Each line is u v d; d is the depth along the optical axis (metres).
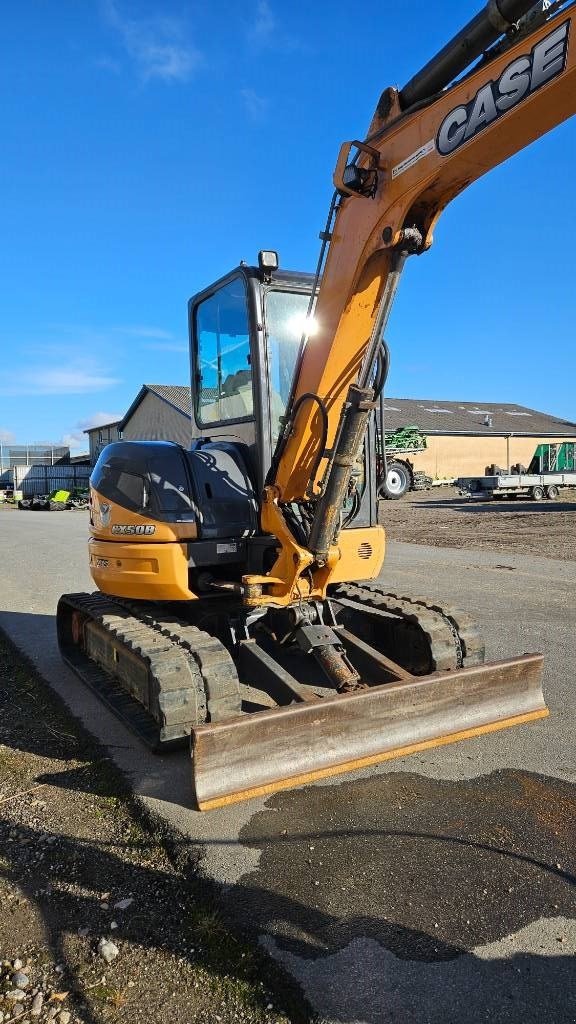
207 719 3.78
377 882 2.86
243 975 2.37
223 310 5.02
